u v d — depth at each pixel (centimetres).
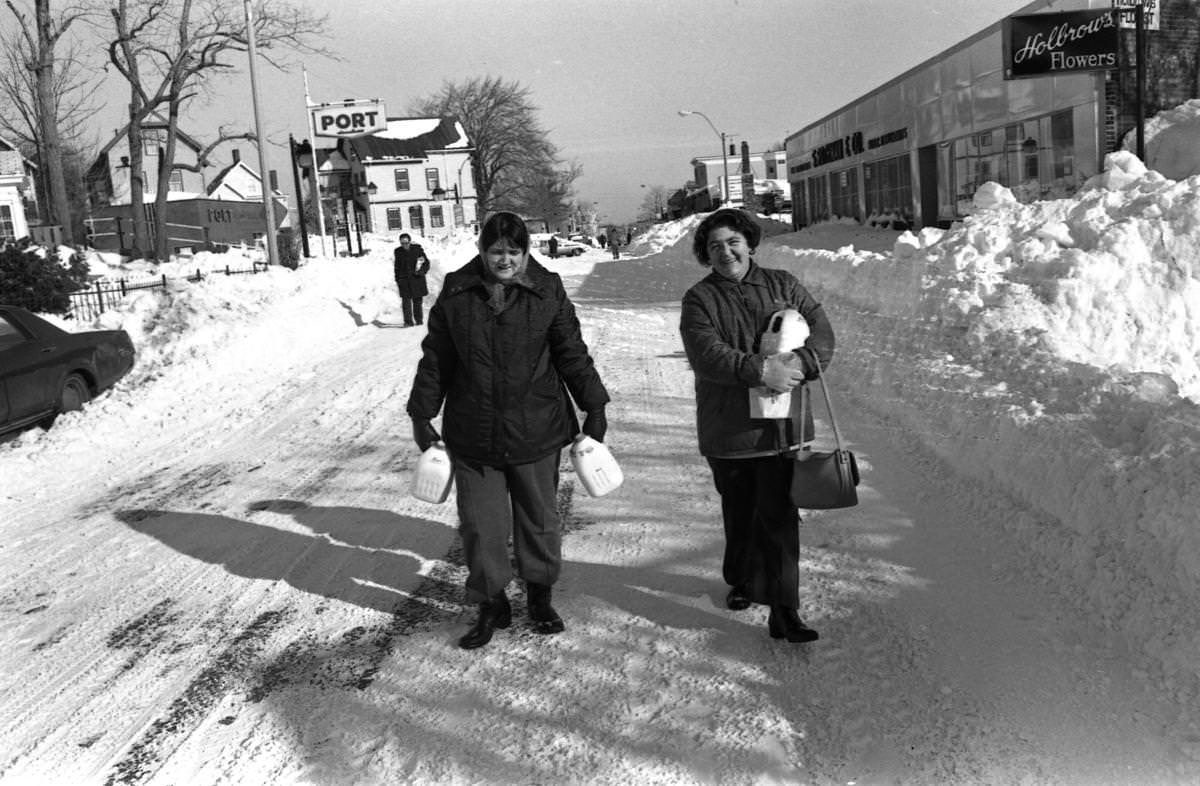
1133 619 362
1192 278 800
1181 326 786
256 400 1044
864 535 494
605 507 583
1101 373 571
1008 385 615
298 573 520
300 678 398
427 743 338
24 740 364
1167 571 369
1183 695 319
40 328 959
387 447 797
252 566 536
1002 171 1956
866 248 2289
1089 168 1636
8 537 634
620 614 431
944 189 2259
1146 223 822
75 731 369
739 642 394
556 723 344
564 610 440
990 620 389
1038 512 471
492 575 403
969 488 532
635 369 1029
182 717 373
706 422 389
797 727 329
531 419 398
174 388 1079
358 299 2011
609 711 349
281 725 361
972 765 300
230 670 411
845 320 1025
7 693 405
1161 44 1631
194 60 3494
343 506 639
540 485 408
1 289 1572
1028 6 1767
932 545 471
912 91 2356
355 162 7275
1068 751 301
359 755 335
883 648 377
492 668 390
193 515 647
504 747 331
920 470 584
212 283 1730
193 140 6081
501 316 391
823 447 656
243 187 7762
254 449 830
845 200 3075
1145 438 455
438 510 615
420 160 7256
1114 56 1562
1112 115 1611
